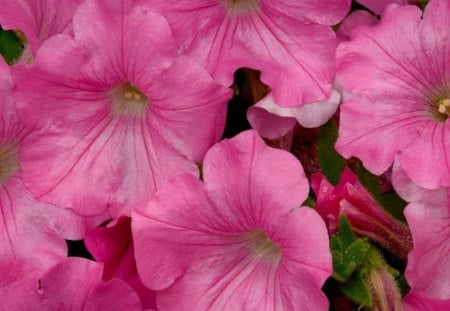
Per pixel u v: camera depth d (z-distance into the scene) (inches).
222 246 15.7
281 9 15.6
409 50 15.3
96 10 14.9
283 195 14.6
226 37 15.7
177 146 15.4
